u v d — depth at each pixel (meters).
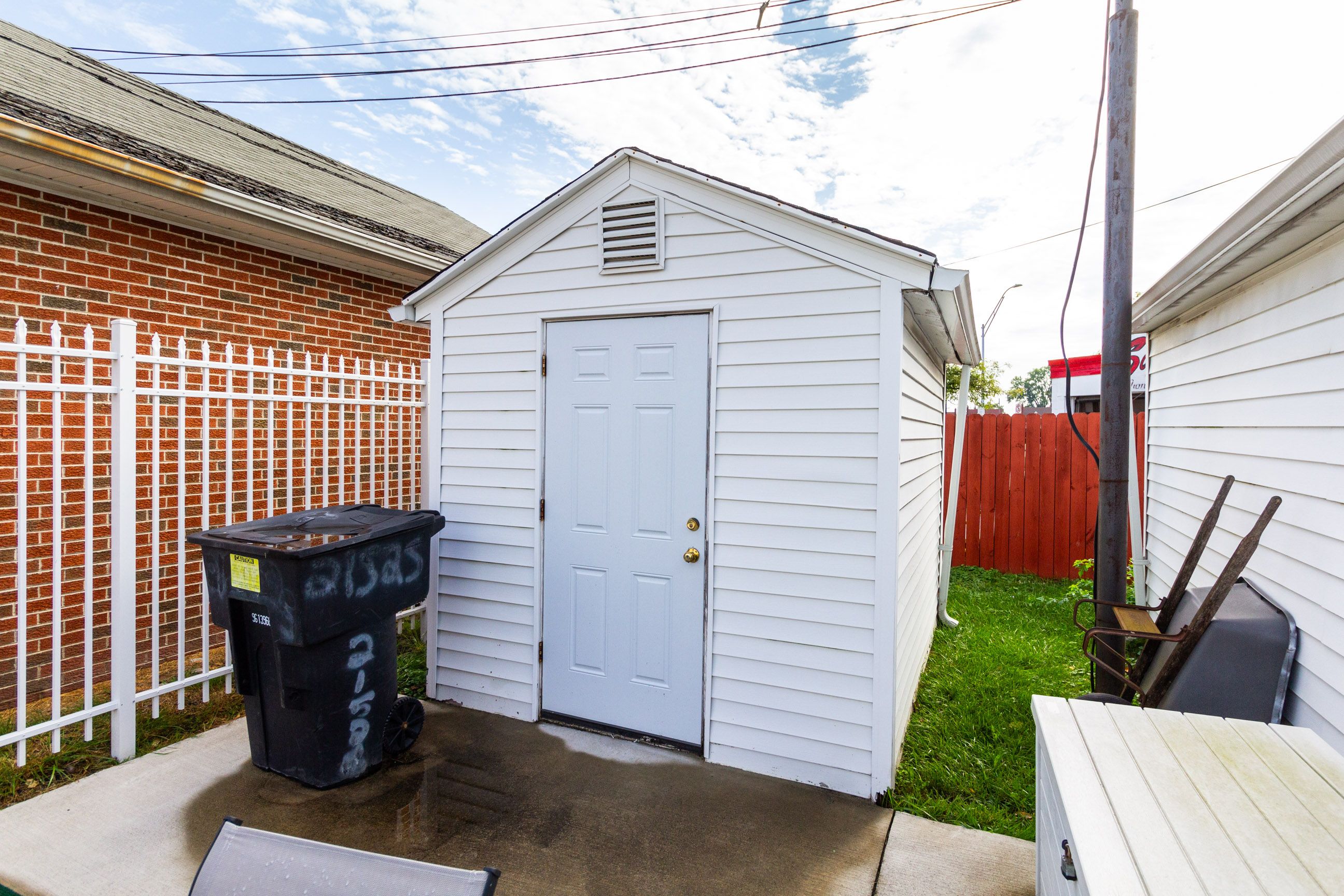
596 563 3.89
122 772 3.29
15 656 3.82
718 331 3.54
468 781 3.33
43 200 3.86
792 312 3.38
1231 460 3.96
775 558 3.44
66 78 5.33
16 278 3.76
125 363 3.34
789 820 3.04
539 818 3.02
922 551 4.74
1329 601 2.48
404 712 3.62
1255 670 2.66
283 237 4.89
